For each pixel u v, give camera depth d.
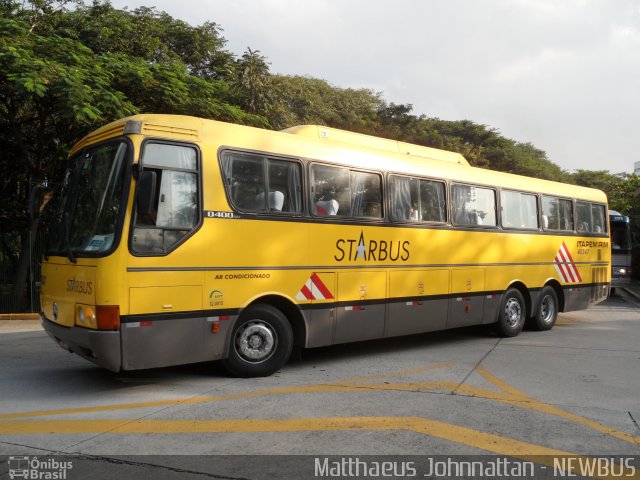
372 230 8.05
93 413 5.43
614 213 20.45
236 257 6.58
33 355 8.52
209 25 25.34
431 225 8.92
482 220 9.91
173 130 6.25
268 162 7.02
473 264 9.65
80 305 5.88
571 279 11.94
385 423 5.10
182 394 6.12
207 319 6.32
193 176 6.33
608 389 6.40
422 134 42.31
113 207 5.88
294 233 7.14
